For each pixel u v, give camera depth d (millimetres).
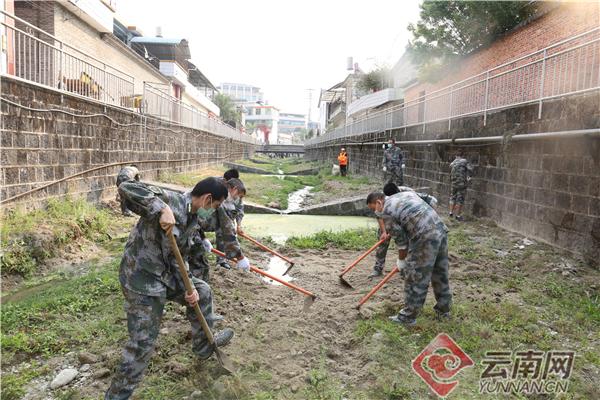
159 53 32688
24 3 15227
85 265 7254
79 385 3709
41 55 9492
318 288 6324
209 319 3809
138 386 3635
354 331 4742
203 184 3381
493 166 10484
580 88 7527
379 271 6844
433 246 4699
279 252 8516
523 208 9148
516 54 14812
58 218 8305
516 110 9391
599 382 3836
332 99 58656
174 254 3230
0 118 7562
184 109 22016
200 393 3525
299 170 34625
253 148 59500
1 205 7562
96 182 11336
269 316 5148
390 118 20344
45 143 8938
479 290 6043
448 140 12750
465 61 18281
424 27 17734
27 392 3643
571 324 4969
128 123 13633
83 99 10430
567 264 7070
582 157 7301
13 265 6496
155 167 16781
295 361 4141
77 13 16844
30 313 4949
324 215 14008
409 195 4953
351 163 29828
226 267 6883
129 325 3236
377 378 3811
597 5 10961
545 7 13273
